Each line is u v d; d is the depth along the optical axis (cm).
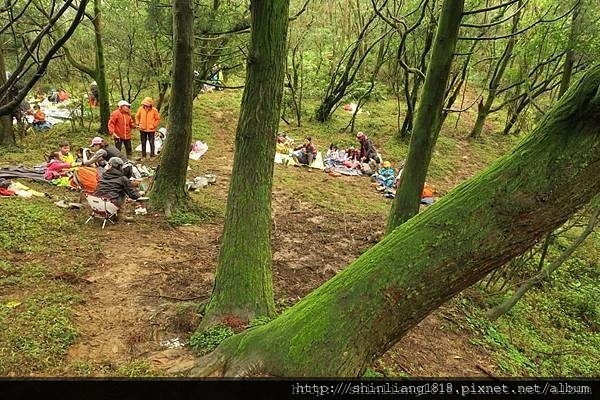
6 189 831
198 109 1739
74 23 254
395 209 647
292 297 588
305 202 1064
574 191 204
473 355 546
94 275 565
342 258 767
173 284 568
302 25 1734
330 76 1845
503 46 1717
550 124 212
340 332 260
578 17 971
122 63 1531
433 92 606
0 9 284
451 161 1595
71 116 1517
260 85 438
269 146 455
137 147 1336
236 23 1084
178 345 422
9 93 290
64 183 936
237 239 453
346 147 1591
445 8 587
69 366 376
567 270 981
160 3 1086
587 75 203
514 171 215
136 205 849
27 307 459
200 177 1090
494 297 779
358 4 1753
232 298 444
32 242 629
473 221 223
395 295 242
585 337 765
